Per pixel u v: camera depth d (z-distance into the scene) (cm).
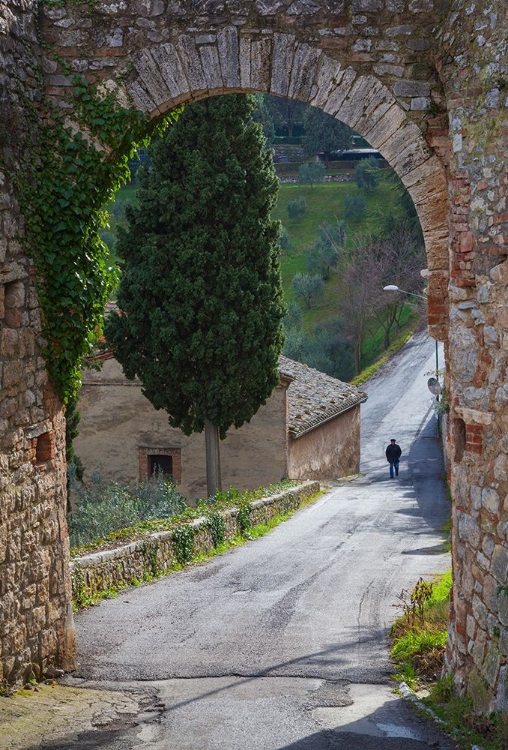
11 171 845
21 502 844
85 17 925
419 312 5091
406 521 2294
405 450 4172
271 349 2350
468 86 748
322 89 913
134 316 2323
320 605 1220
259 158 2286
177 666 923
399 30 899
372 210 6994
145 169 2286
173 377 2322
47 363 906
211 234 2280
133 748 674
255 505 2100
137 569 1425
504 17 694
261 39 917
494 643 698
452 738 684
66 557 941
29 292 871
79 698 816
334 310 5950
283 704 786
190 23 923
